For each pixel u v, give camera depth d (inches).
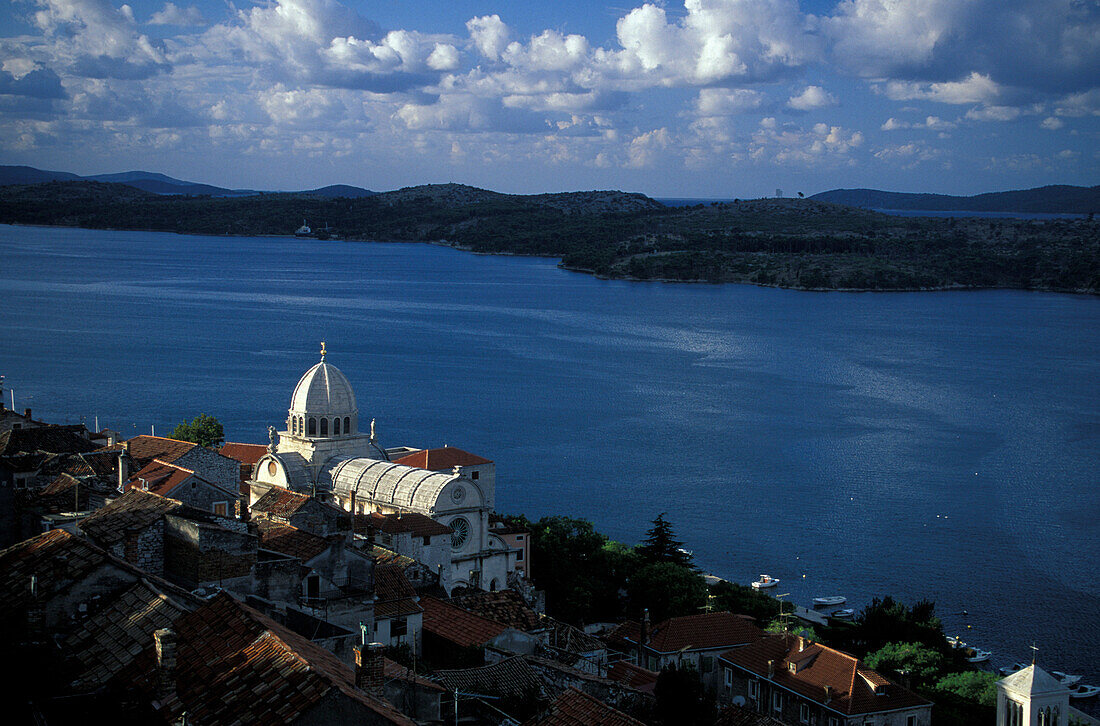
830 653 4079.7
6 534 3159.5
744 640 4547.2
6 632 1863.9
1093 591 6678.2
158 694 1593.3
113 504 2662.4
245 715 1486.2
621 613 5570.9
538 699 2738.7
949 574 6914.4
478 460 6008.9
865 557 7214.6
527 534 5516.7
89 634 1852.9
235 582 2413.9
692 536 7573.8
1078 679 5324.8
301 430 5526.6
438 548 4849.9
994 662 5551.2
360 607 2839.6
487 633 3545.8
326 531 3865.7
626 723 1934.1
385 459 5807.1
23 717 1614.2
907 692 3932.1
